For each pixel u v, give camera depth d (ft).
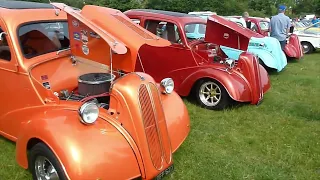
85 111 9.28
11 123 12.42
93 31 10.87
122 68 11.78
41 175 10.16
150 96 10.12
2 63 12.11
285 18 32.81
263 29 42.88
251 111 19.07
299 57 37.73
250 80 18.88
